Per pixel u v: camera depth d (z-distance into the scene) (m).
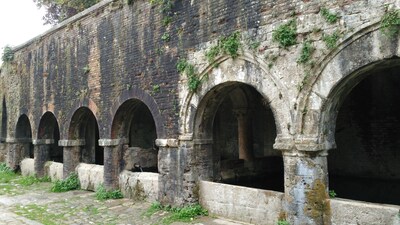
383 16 6.43
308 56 7.45
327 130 7.53
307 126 7.50
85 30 14.33
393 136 12.45
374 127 12.93
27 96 18.88
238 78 8.83
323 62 7.27
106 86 13.11
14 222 9.89
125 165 13.27
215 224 8.95
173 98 10.55
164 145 10.70
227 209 9.35
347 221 7.00
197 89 9.88
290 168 7.78
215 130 17.22
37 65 17.94
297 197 7.63
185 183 10.16
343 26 6.96
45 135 17.98
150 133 17.97
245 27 8.70
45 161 17.92
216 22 9.41
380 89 12.66
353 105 13.44
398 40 6.30
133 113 13.29
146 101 11.41
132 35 12.05
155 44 11.19
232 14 9.02
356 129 13.40
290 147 7.69
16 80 20.25
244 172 14.35
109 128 12.97
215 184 9.71
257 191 8.70
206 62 9.58
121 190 12.89
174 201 10.43
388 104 12.51
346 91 7.58
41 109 17.42
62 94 15.74
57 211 11.20
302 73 7.55
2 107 22.61
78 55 14.72
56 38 16.31
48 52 16.94
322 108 7.34
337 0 7.08
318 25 7.36
